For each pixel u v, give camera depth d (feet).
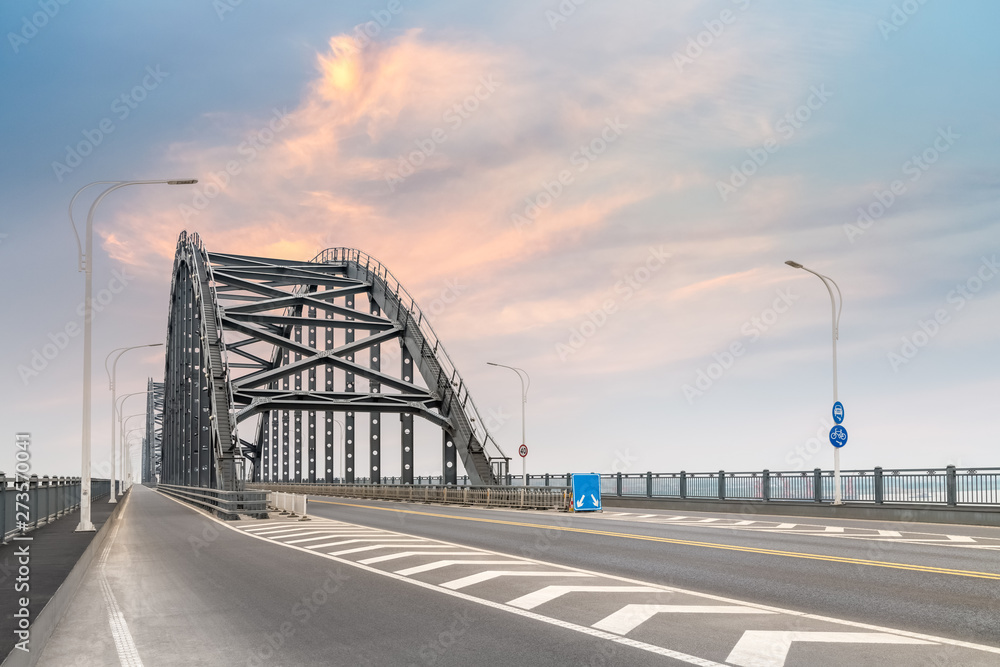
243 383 169.48
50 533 60.95
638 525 75.97
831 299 93.97
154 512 119.24
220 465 142.10
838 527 72.33
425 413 177.17
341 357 195.11
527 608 31.01
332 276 231.50
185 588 38.37
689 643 24.75
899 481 83.76
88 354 67.87
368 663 23.18
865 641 24.79
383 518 93.81
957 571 39.93
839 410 90.84
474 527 75.15
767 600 32.48
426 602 32.73
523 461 158.81
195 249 210.18
